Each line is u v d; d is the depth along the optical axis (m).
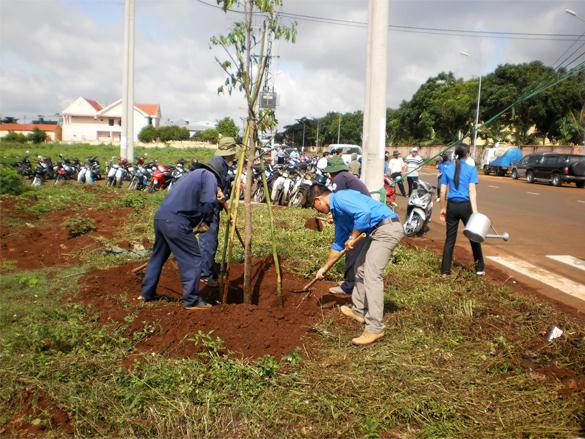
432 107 50.81
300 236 8.80
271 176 14.50
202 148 53.03
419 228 10.82
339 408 3.47
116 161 20.53
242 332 4.47
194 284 5.00
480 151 43.19
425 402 3.55
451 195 6.93
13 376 3.64
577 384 3.80
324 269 5.19
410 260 7.77
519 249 9.87
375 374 3.92
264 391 3.65
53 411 3.34
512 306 5.72
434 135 51.38
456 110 47.38
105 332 4.35
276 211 12.07
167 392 3.59
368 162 9.52
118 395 3.51
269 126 4.97
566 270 8.24
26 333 4.34
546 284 7.37
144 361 4.01
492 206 16.95
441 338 4.70
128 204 12.29
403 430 3.32
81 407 3.36
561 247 10.15
